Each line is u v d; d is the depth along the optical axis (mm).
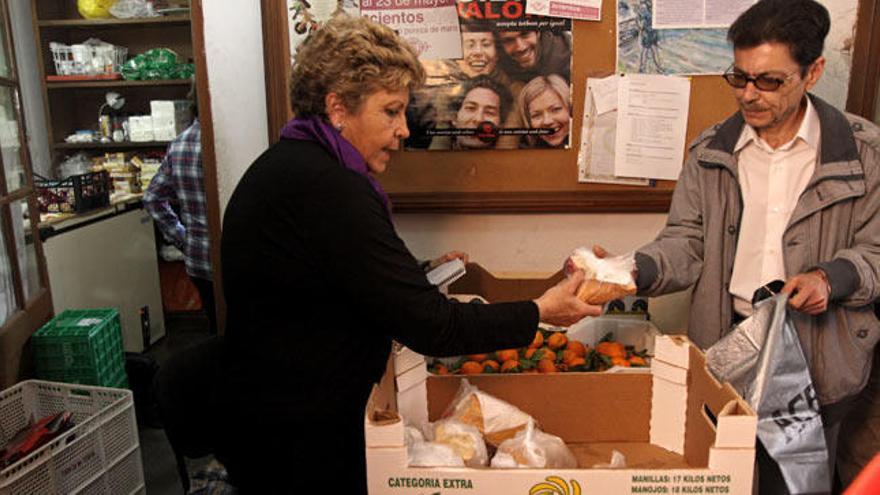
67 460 1984
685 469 953
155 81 4707
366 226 1121
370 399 1043
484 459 1130
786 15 1248
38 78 4848
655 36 1823
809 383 1162
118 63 4867
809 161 1417
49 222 3393
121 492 2199
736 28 1315
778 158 1436
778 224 1445
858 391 1432
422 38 1854
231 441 1312
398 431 964
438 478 969
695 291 1550
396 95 1218
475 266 1824
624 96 1859
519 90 1873
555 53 1849
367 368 1260
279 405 1231
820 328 1392
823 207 1364
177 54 5004
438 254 2023
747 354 1131
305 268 1164
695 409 1170
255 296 1223
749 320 1144
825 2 1754
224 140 1976
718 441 946
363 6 1844
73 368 2588
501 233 2000
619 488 954
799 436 1149
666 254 1484
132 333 4074
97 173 3852
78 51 4777
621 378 1278
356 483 1284
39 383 2318
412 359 1251
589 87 1861
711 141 1506
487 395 1245
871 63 1749
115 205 3932
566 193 1922
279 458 1267
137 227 4137
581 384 1287
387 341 1302
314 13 1854
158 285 4383
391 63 1195
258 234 1187
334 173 1145
